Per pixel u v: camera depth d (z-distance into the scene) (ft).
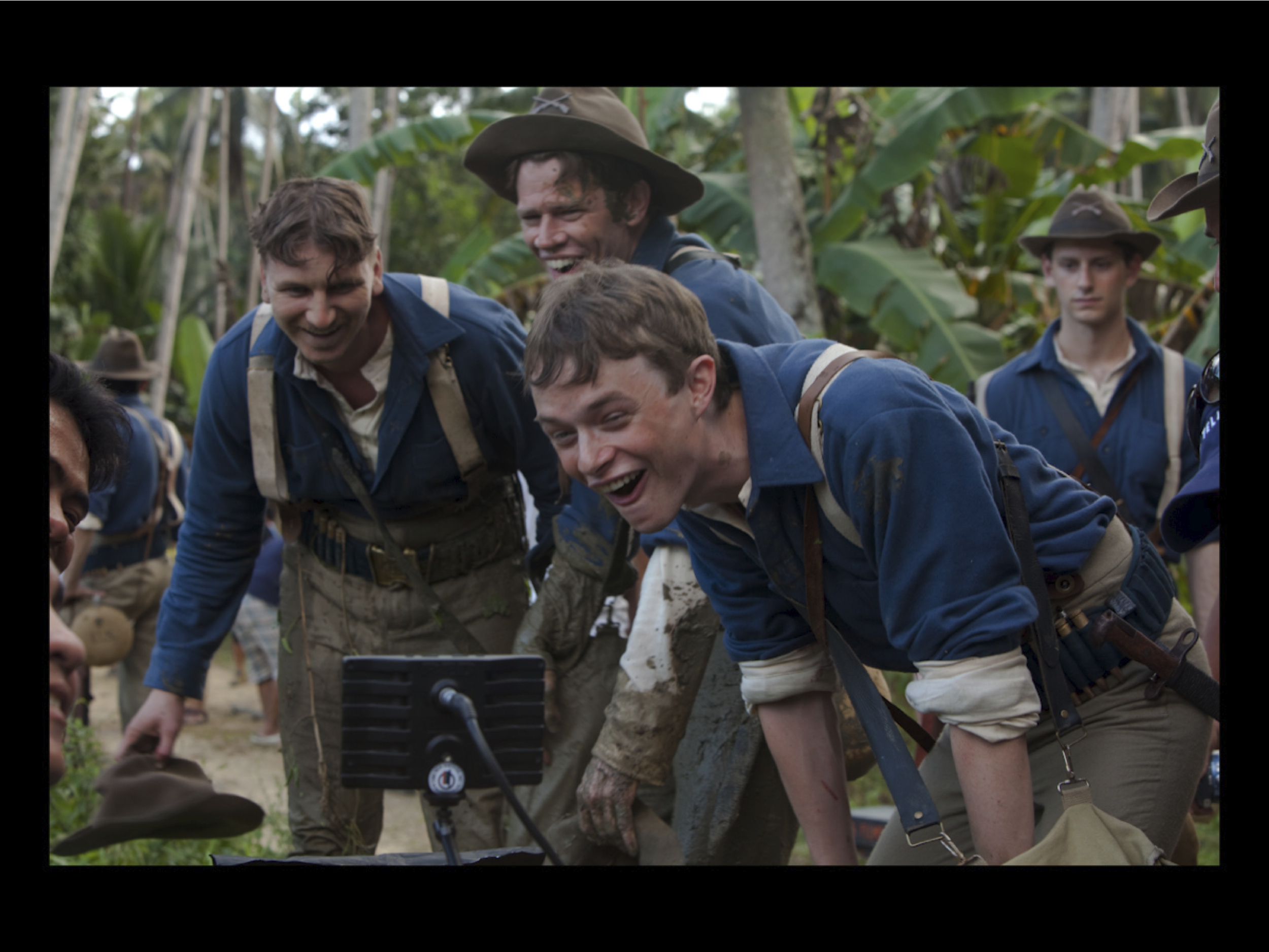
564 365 4.90
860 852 11.70
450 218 65.16
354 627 9.04
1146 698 5.96
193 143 38.04
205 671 9.27
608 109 9.02
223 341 8.80
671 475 5.11
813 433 5.28
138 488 16.31
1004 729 5.18
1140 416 11.97
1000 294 24.41
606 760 7.45
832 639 5.82
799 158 25.05
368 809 9.36
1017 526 5.57
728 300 8.11
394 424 8.39
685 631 7.43
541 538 9.43
